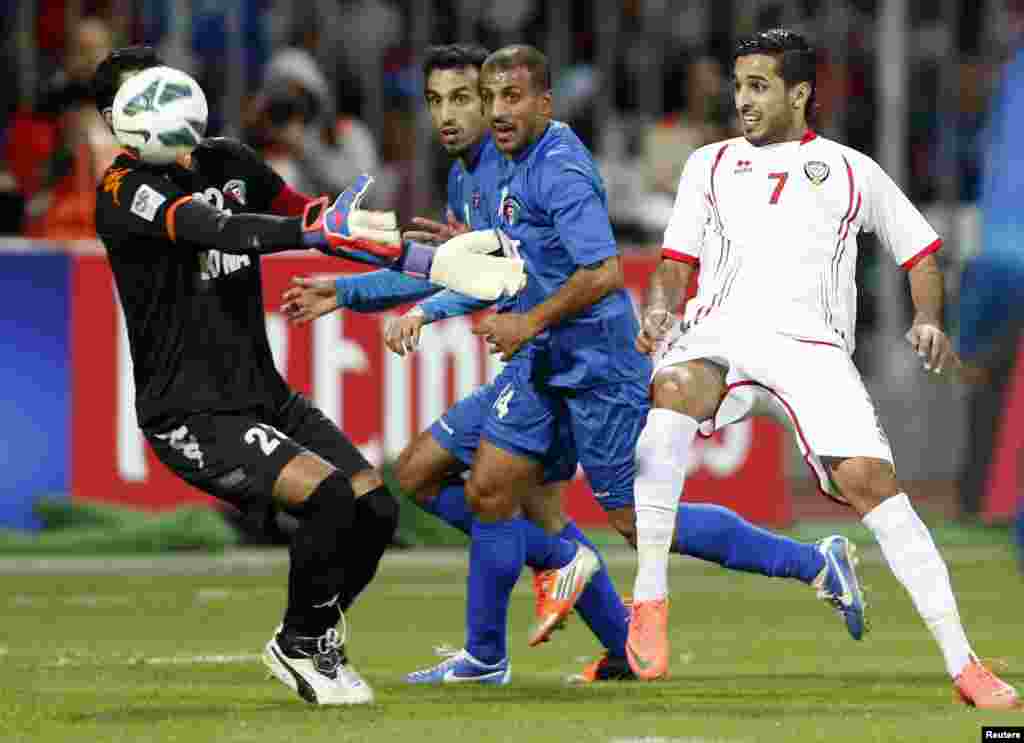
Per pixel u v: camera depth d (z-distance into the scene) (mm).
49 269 41906
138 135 20250
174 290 20609
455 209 24953
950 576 37438
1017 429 44656
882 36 50500
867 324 50469
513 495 23938
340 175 48844
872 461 21781
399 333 23984
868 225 22797
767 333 22469
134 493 42250
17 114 47969
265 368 21359
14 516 41688
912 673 24812
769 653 27172
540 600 24688
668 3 51344
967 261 46438
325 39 50562
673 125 50094
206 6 49219
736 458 43844
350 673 21391
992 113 47031
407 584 36688
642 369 24172
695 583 37406
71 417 42000
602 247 23000
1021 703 20969
